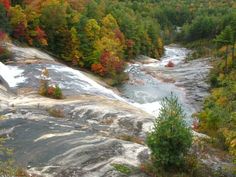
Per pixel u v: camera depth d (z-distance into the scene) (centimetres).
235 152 1619
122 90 4656
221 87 4672
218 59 7525
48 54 5050
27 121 2038
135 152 1678
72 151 1667
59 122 2092
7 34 4516
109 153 1653
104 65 5050
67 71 3728
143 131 2073
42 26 5141
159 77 5828
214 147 1884
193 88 5122
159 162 1510
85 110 2356
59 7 5206
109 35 6188
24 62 3747
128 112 2369
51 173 1500
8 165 1527
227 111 2542
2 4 4619
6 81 3003
